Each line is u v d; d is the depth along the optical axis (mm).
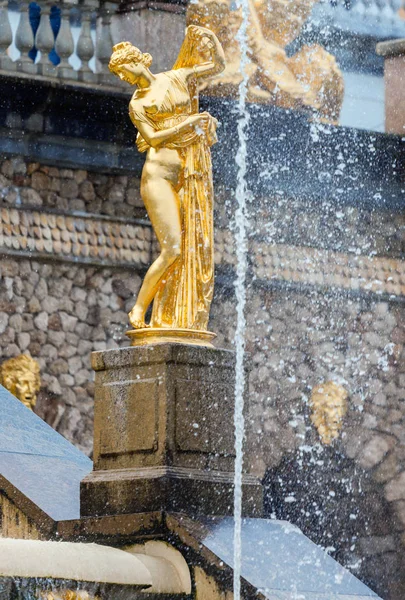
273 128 24141
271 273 23922
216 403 10352
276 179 24141
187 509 10031
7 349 21000
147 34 22312
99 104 21656
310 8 24812
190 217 10781
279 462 23797
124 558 9648
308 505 24000
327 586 9852
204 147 10945
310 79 24547
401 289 25297
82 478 10945
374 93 26984
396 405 25062
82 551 9492
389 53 26094
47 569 9172
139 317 10648
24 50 21078
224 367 10422
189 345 10234
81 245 21750
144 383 10258
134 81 10977
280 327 23984
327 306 24516
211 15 23609
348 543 24297
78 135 21797
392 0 27906
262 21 24203
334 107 24750
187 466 10156
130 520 10055
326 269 24547
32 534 10609
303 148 24406
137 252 22312
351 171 24812
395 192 25266
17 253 21141
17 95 21078
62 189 21781
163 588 9734
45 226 21469
